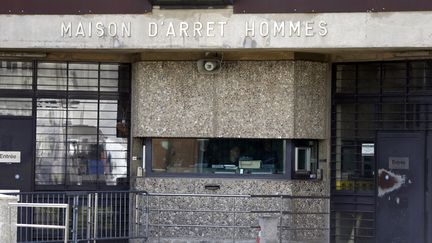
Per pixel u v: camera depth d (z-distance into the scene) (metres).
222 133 19.28
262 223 16.81
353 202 19.56
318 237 19.45
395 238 19.08
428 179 18.81
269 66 19.12
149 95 19.53
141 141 19.95
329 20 18.02
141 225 19.28
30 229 18.70
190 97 19.41
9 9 18.77
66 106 19.91
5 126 19.77
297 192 19.25
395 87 19.23
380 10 17.81
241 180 19.28
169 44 18.47
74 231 17.91
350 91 19.69
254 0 18.23
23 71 19.86
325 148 19.72
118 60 19.98
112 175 19.95
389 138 19.27
